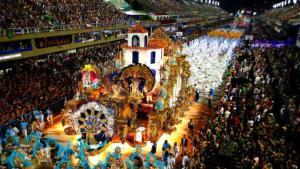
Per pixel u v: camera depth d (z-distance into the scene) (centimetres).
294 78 2652
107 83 2147
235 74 3325
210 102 2653
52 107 2298
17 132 1825
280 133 1812
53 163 1550
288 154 1547
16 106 2072
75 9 4222
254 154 1590
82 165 1472
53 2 3884
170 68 2291
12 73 2642
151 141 1950
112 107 1830
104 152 1836
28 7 3306
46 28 3192
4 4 3022
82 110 1841
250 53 4541
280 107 2264
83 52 3866
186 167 1602
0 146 1633
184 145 1769
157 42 2473
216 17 15388
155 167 1505
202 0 17700
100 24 4288
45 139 1688
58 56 3509
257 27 9844
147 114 2055
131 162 1475
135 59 2250
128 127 1955
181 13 9569
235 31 8369
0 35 2577
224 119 1992
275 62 3528
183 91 2577
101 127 1839
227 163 1644
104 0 6062
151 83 2036
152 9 7500
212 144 1748
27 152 1591
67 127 2067
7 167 1420
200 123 2300
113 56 3847
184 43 5556
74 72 2959
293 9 7862
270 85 2827
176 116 2259
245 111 2178
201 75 3741
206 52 5394
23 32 2848
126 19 5584
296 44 4419
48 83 2553
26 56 2969
